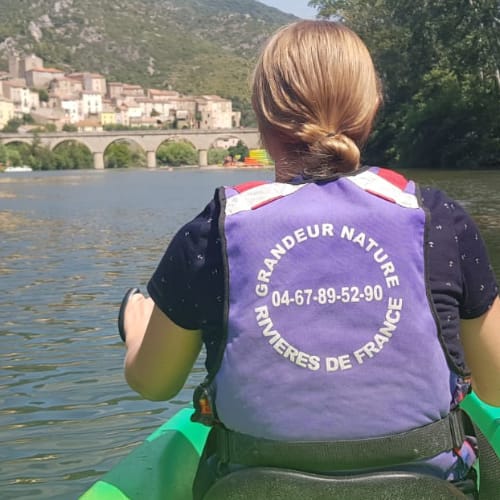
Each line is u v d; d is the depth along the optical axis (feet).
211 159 410.52
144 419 13.91
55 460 12.00
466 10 124.77
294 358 4.83
